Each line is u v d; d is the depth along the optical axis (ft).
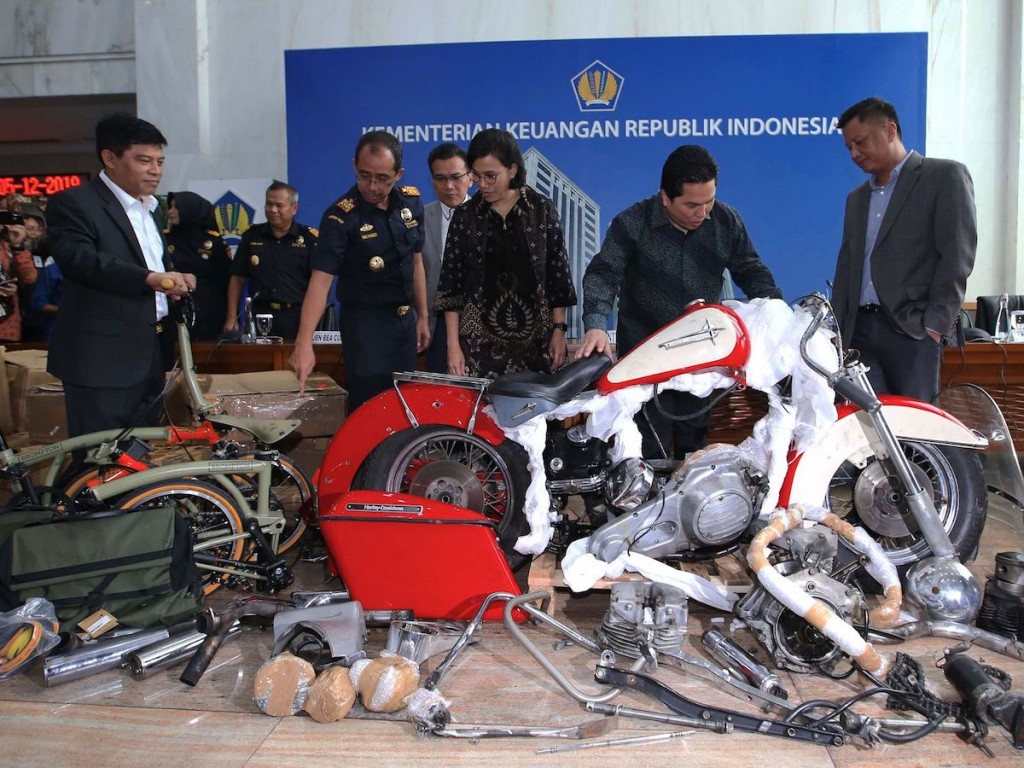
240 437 10.83
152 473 8.16
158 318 9.96
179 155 19.51
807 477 7.65
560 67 17.25
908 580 7.36
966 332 12.46
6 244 17.26
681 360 7.52
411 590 7.52
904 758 5.41
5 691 6.47
